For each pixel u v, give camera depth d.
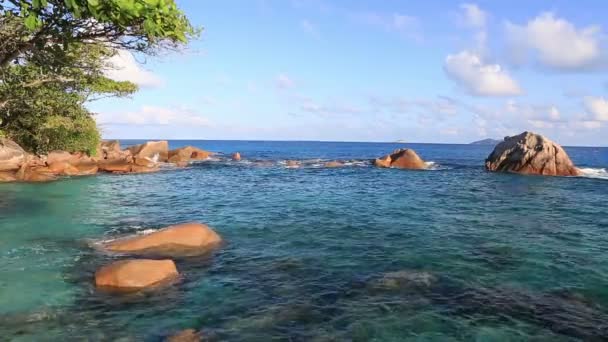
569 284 9.07
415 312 7.53
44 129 31.98
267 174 36.25
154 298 8.05
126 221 15.55
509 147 40.31
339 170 40.41
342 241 12.60
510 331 6.90
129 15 4.79
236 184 28.69
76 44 7.94
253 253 11.19
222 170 39.75
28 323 6.98
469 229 14.61
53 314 7.32
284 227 14.55
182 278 9.14
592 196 23.94
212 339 6.51
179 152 55.28
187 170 39.19
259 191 25.02
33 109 26.98
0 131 28.64
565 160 37.25
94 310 7.49
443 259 10.78
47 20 5.63
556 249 11.97
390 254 11.20
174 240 11.40
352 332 6.78
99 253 10.86
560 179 33.28
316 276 9.40
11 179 26.84
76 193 22.70
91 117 35.44
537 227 15.18
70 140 34.53
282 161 51.09
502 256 11.15
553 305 7.96
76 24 6.05
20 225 14.35
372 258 10.82
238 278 9.21
